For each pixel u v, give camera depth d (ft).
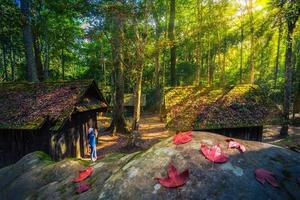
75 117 43.34
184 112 41.04
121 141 51.83
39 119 35.29
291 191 4.71
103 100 52.21
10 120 35.73
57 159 37.17
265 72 139.44
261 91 46.19
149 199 4.65
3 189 9.70
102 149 47.37
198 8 95.81
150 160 5.70
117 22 43.47
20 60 108.17
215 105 42.09
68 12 60.85
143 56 43.73
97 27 44.52
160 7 62.44
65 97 39.65
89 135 40.50
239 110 40.75
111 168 7.11
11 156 37.04
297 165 5.45
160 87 102.12
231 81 137.80
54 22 87.66
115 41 45.73
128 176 5.49
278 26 48.26
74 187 6.93
